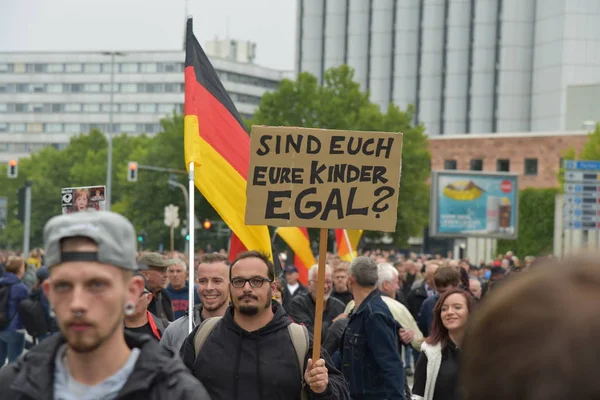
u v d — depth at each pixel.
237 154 11.30
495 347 1.76
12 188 151.88
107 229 3.60
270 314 7.27
